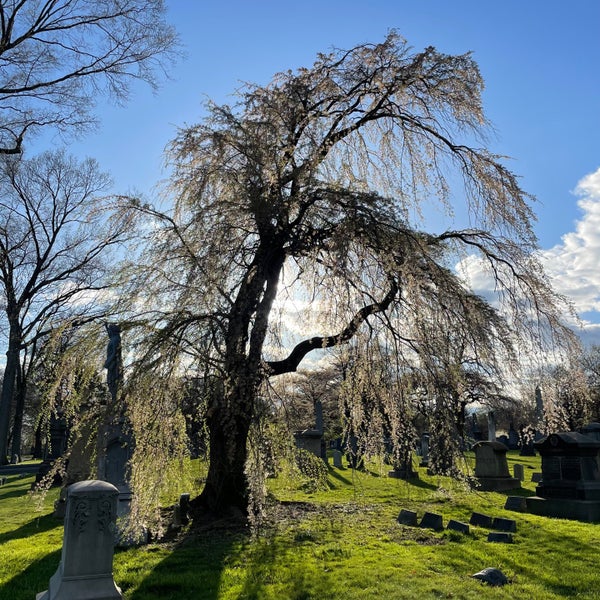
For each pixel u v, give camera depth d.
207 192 10.12
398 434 9.49
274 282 10.62
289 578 6.86
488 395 16.95
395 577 6.68
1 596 6.53
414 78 10.70
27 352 36.06
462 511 11.20
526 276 10.24
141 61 17.53
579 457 11.30
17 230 29.83
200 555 7.99
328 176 11.82
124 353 8.62
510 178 10.34
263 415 9.70
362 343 9.31
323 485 12.08
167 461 8.16
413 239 8.70
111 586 5.28
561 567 7.13
